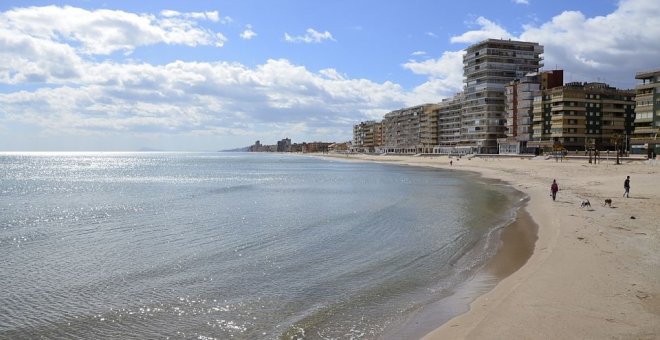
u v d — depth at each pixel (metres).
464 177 84.56
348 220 32.41
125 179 89.62
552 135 129.38
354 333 11.95
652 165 80.62
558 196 41.84
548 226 26.12
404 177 88.69
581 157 106.69
